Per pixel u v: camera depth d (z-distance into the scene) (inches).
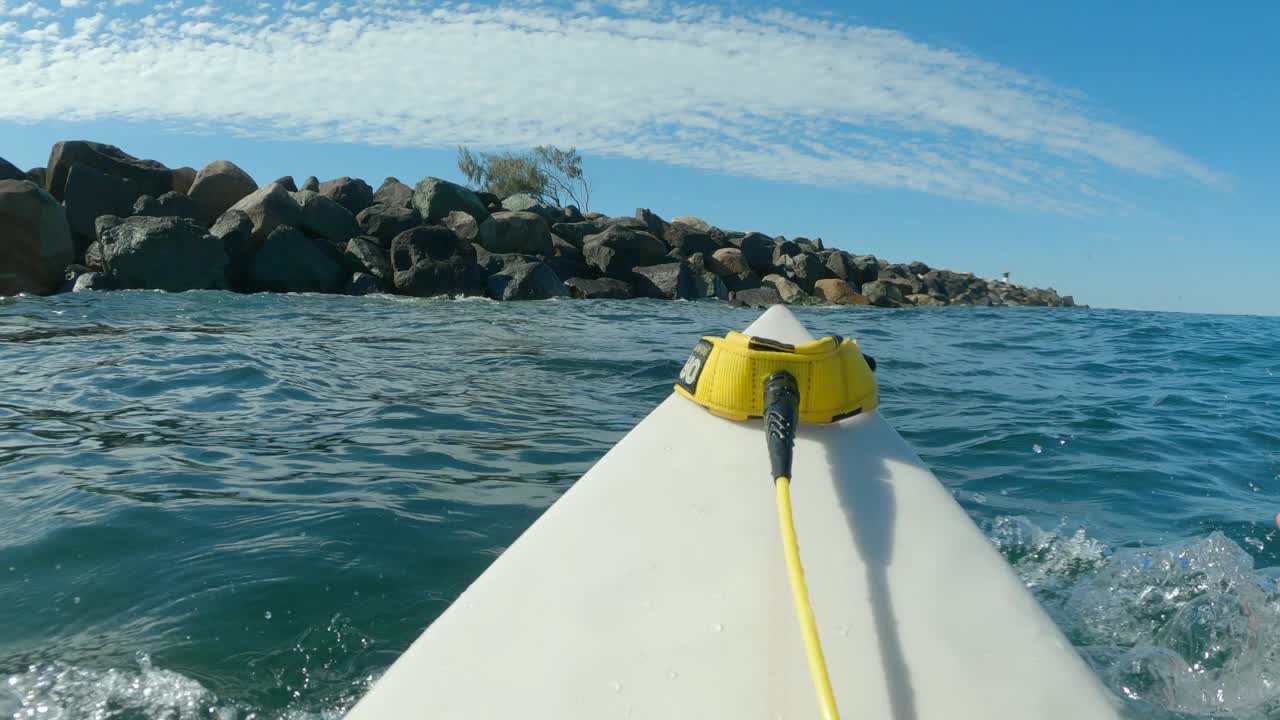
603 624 48.5
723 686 44.1
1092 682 44.5
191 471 159.8
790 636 46.9
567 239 992.2
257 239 748.6
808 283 1095.0
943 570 51.5
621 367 308.8
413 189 918.4
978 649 46.0
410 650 48.1
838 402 65.5
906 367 341.1
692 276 962.7
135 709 82.4
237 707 83.4
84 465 162.2
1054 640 47.0
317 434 194.5
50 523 128.1
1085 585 117.6
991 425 223.9
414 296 746.2
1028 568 123.8
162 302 560.7
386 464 169.0
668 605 49.5
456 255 768.9
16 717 80.4
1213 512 152.3
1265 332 540.1
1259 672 93.7
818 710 42.5
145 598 104.3
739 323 564.1
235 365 282.5
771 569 51.7
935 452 194.7
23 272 611.5
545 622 49.1
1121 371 343.6
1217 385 304.8
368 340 385.4
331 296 701.9
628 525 56.4
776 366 65.0
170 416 209.8
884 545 53.4
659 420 68.8
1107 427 223.1
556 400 245.3
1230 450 200.8
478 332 438.3
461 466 169.6
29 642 94.0
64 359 289.7
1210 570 121.7
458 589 110.0
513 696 44.4
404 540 124.8
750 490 58.7
